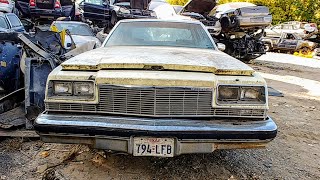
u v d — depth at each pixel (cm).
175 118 268
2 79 453
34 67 389
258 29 1230
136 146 261
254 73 288
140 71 274
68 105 275
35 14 1146
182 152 264
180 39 425
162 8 1169
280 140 423
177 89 264
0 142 362
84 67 282
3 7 1048
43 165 313
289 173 322
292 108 615
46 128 264
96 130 261
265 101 276
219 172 315
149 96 264
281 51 2145
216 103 271
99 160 327
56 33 477
